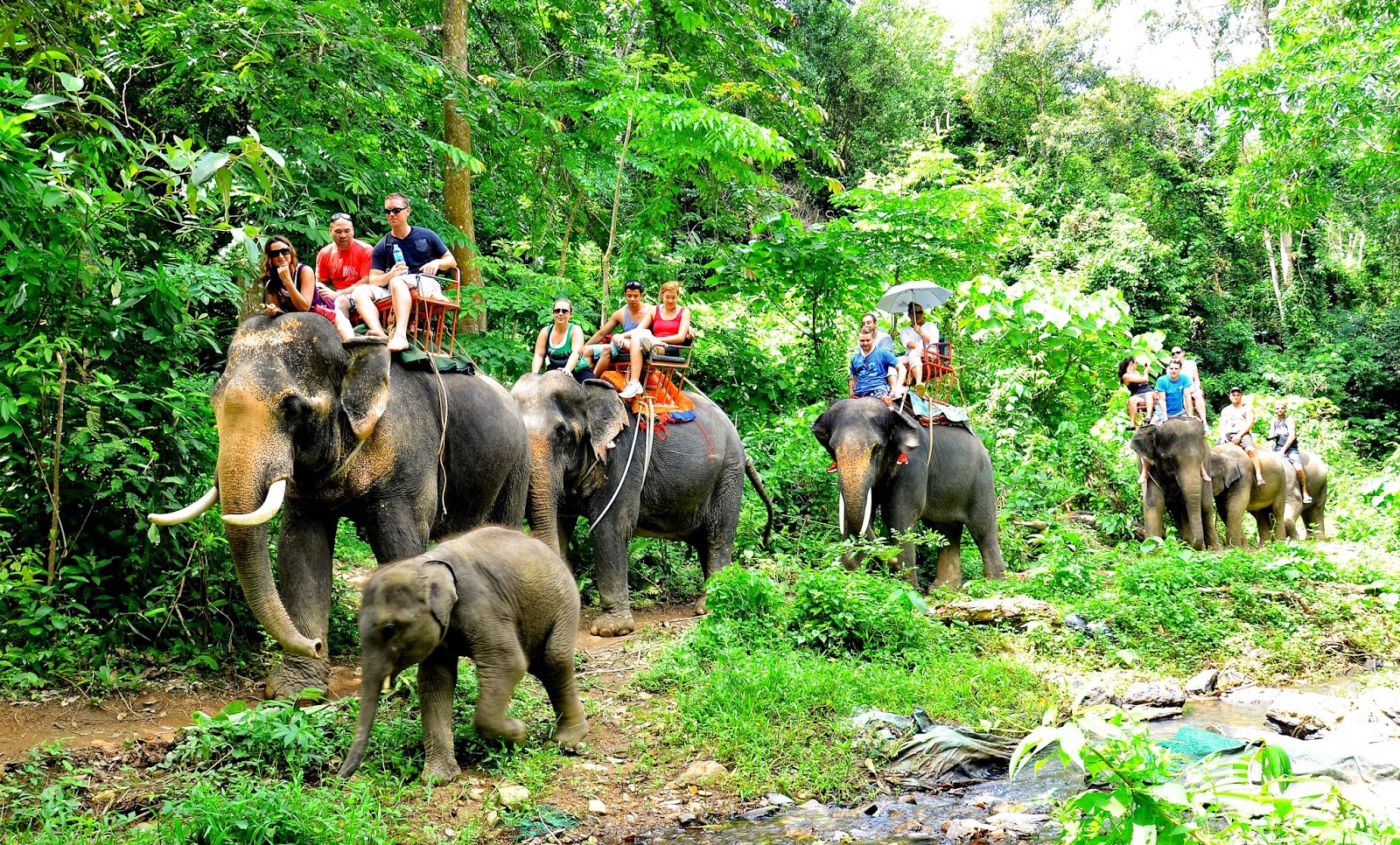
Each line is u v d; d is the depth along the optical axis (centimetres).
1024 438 1566
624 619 820
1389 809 383
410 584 454
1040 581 971
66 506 648
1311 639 855
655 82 1434
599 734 565
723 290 1534
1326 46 1911
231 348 550
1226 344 3278
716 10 1496
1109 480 1544
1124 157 3669
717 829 471
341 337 579
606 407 833
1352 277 3784
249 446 523
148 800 451
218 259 743
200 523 657
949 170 2123
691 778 521
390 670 454
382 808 449
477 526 715
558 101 1347
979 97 3991
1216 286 3516
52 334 624
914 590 894
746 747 550
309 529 608
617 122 1324
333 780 457
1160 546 1140
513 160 1411
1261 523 1562
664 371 902
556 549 810
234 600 672
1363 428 3117
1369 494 1467
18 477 634
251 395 529
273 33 1046
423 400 642
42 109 559
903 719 601
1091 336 1656
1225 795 294
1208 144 3875
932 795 519
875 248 1520
